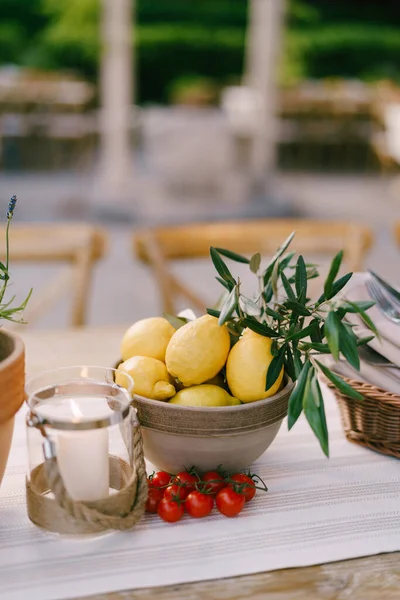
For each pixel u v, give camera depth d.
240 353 0.63
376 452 0.75
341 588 0.54
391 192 6.09
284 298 0.67
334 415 0.84
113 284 3.41
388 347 0.72
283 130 7.06
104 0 4.79
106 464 0.56
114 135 5.12
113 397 0.60
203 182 5.64
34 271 3.46
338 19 9.71
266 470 0.71
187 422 0.61
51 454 0.54
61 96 6.51
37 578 0.54
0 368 0.52
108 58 4.95
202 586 0.54
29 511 0.58
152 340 0.68
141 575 0.54
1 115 6.38
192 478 0.63
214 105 6.45
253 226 1.47
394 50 9.54
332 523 0.62
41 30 9.14
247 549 0.58
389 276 3.51
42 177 6.21
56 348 1.03
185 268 3.57
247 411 0.61
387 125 6.22
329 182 6.56
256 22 5.47
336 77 9.62
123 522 0.57
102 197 5.25
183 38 9.37
